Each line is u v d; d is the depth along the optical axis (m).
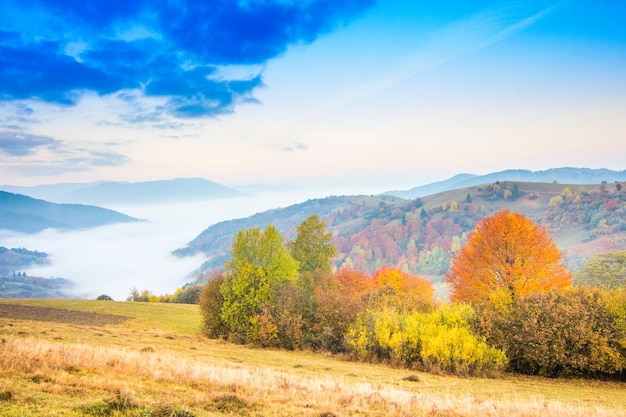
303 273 57.03
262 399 14.73
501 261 42.75
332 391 17.70
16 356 15.53
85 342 27.77
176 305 79.62
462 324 36.25
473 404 17.36
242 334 45.38
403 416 14.34
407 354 34.78
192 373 17.45
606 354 31.31
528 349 32.91
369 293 53.25
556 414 16.22
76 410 10.73
